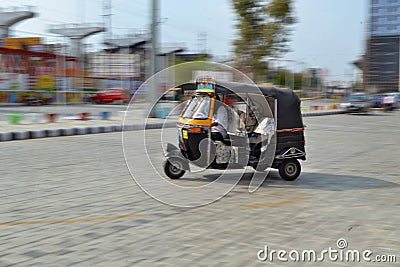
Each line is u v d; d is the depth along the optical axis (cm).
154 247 447
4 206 596
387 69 6444
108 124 1700
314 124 2242
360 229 513
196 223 530
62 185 728
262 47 3391
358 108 3328
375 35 6519
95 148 1172
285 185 754
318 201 645
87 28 3909
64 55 3117
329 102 4156
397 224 534
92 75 3434
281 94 779
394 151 1220
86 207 596
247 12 3369
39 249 438
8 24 3519
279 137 775
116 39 4106
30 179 772
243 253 434
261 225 524
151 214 566
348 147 1302
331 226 523
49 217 547
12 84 2733
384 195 687
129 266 397
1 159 986
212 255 427
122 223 527
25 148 1169
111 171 853
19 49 2911
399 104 4103
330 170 909
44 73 2952
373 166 963
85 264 401
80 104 3014
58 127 1577
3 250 435
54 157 1021
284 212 582
